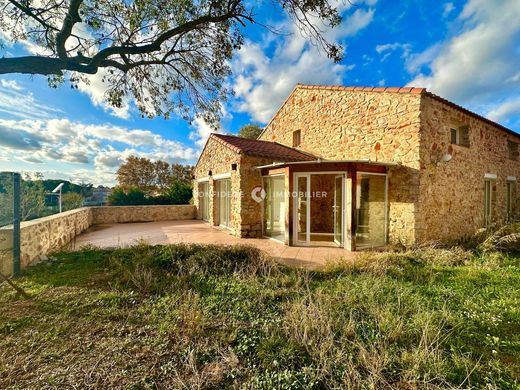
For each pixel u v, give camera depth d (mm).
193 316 3213
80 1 4004
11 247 4953
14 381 2230
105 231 12008
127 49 4570
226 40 5621
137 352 2666
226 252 6008
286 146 14188
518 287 4543
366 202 8445
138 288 4332
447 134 8602
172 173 31562
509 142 12992
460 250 6758
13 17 4559
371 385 2141
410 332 2967
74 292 4121
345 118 10312
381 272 5121
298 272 5016
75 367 2418
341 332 3029
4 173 4762
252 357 2631
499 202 11477
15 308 3570
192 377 2322
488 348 2803
